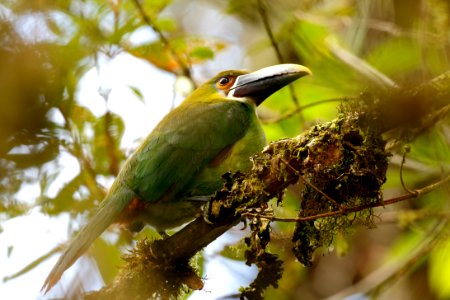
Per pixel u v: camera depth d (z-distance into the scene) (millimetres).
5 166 9227
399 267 11766
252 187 7941
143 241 8828
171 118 10672
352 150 7609
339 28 13875
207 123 10422
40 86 8203
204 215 8398
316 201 7926
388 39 12180
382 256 14219
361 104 7664
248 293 8188
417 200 12141
